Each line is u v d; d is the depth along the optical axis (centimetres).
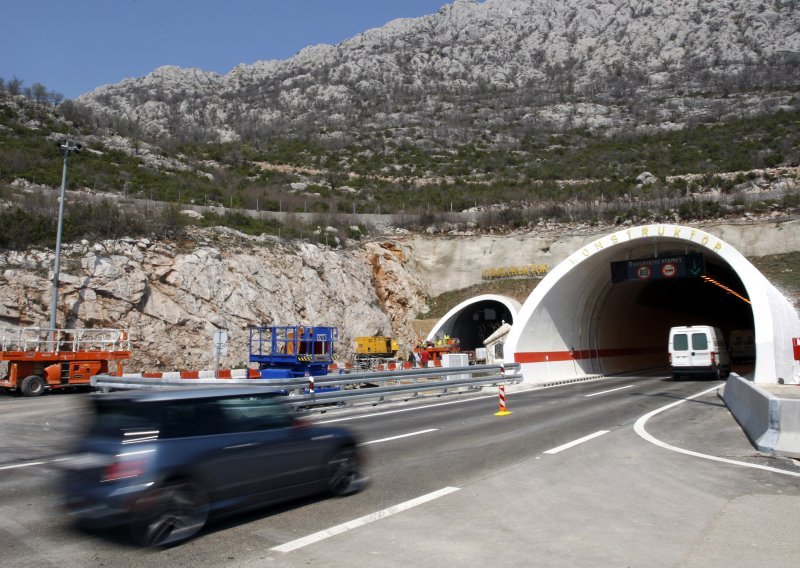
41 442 1344
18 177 4522
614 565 536
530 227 5444
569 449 1162
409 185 7938
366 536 627
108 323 3067
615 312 4038
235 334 3466
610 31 17312
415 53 17512
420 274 5259
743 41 14650
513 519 689
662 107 11550
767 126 8494
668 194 5922
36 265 3050
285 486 718
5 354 2428
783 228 4450
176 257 3466
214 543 606
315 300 4034
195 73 18350
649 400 2086
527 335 3080
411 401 2195
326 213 5584
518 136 10794
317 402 1789
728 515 698
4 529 659
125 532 630
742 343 3969
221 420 677
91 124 7056
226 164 8088
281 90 15862
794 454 1052
